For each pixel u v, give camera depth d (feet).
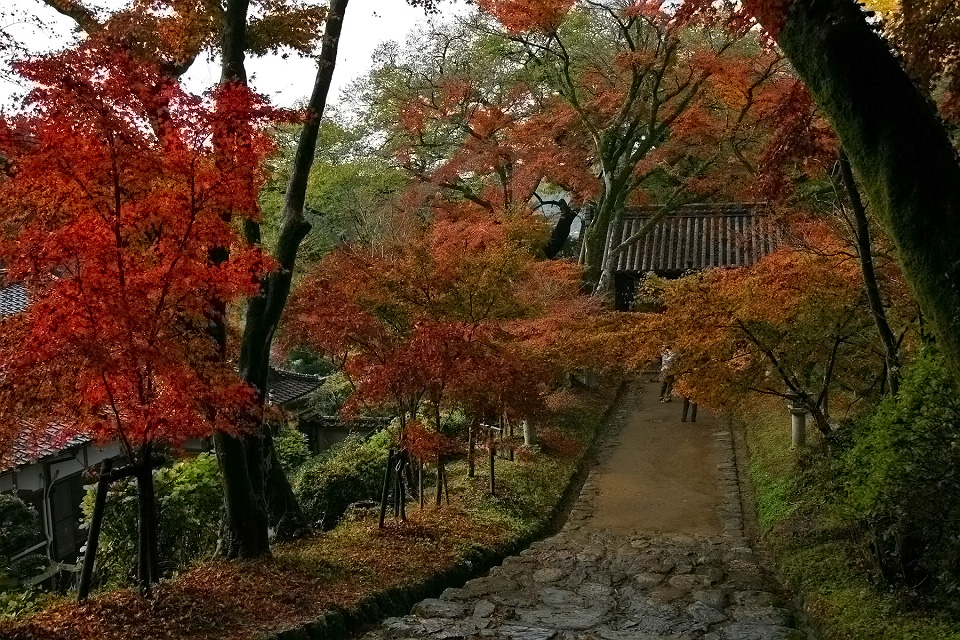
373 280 30.35
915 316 24.73
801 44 13.42
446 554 26.30
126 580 25.81
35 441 18.38
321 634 18.47
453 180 57.72
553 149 50.96
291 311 28.76
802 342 30.01
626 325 33.68
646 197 71.46
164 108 16.26
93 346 15.53
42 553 38.11
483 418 32.71
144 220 17.01
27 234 16.11
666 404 55.06
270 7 26.05
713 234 64.44
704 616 20.18
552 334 35.01
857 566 21.99
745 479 39.14
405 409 29.40
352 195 68.69
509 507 33.81
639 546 28.63
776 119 22.71
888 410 18.81
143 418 17.66
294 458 50.08
